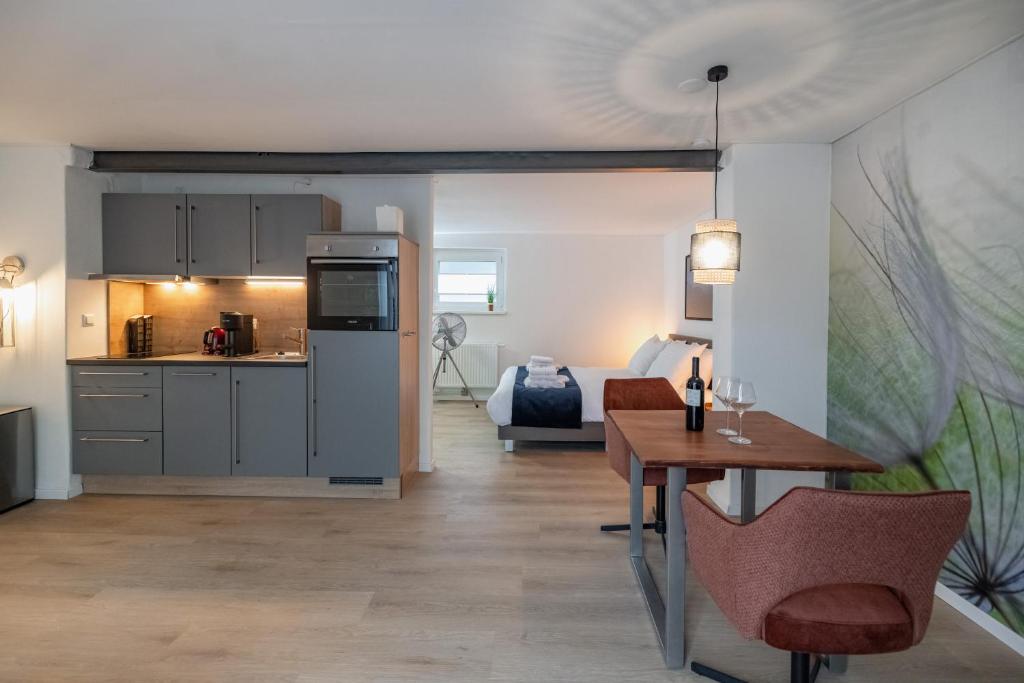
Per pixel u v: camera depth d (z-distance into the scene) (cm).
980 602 222
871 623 137
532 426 466
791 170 323
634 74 234
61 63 227
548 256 711
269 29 200
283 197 364
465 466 430
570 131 304
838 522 126
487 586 244
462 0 181
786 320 325
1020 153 203
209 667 187
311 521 318
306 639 204
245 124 299
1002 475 212
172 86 250
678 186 433
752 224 324
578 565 265
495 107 271
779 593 135
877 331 283
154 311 408
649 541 292
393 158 348
